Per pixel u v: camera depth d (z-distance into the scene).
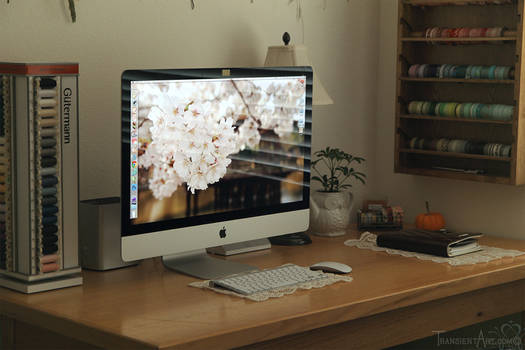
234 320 1.73
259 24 2.83
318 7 3.03
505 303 2.49
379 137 3.27
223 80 2.24
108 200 2.32
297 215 2.53
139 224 2.06
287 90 2.44
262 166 2.39
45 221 1.96
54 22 2.29
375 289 2.03
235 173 2.31
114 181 2.49
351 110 3.19
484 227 2.94
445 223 3.07
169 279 2.14
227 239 2.30
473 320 2.38
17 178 1.95
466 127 2.93
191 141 2.17
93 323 1.71
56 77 1.94
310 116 2.54
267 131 2.39
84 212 2.24
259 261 2.38
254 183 2.37
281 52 2.66
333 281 2.10
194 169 2.19
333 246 2.61
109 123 2.45
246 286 2.00
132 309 1.83
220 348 1.64
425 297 2.07
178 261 2.31
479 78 2.75
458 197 3.02
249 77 2.31
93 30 2.38
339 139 3.16
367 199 3.23
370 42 3.22
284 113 2.44
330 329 1.95
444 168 2.92
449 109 2.83
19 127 1.92
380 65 3.26
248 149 2.34
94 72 2.39
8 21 2.19
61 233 2.00
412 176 3.16
